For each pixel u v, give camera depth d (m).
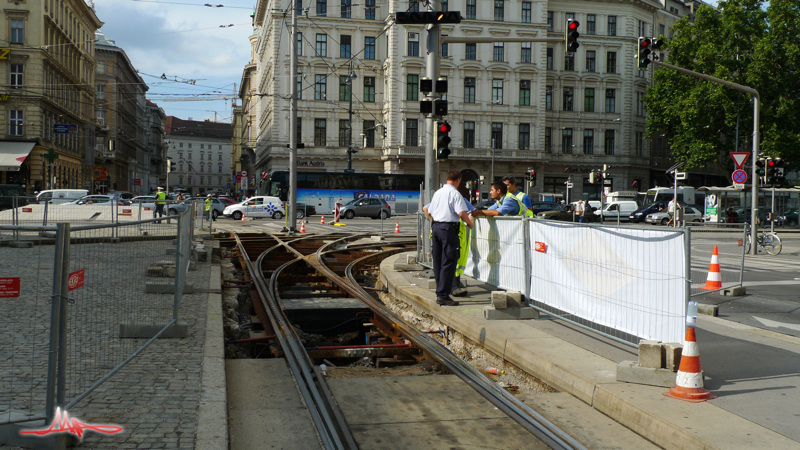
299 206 40.06
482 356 6.51
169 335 5.95
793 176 60.31
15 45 46.94
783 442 3.46
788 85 40.78
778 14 40.62
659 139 64.62
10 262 3.38
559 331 6.30
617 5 58.19
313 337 8.27
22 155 45.00
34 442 3.33
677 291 4.70
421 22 10.96
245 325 8.01
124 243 4.57
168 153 162.38
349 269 12.70
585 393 4.62
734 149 44.69
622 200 48.69
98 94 79.38
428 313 8.25
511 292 6.99
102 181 69.50
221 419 3.82
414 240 22.31
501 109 53.75
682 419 3.81
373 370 5.87
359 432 3.97
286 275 12.49
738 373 4.90
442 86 11.13
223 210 40.91
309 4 50.88
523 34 53.72
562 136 58.00
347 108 51.97
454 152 52.78
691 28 43.81
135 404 4.04
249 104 96.62
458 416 4.29
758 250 19.33
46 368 3.42
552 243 6.58
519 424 4.14
